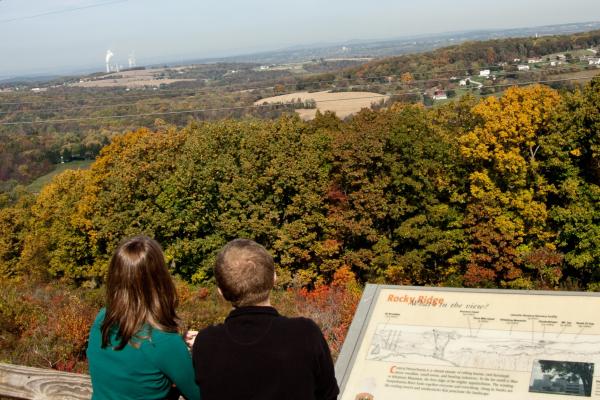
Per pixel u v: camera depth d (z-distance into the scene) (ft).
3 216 170.50
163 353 10.31
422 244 111.65
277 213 122.42
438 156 114.73
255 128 135.74
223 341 10.14
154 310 10.53
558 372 10.52
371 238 115.24
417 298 12.85
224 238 124.57
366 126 122.31
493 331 11.62
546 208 117.39
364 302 13.12
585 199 106.93
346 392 11.33
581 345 10.82
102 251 140.77
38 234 153.38
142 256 10.53
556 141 110.93
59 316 46.52
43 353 41.11
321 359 10.12
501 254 108.99
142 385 10.32
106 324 10.43
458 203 121.29
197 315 57.36
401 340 12.01
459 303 12.43
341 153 119.03
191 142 134.51
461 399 10.61
